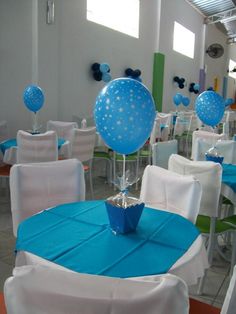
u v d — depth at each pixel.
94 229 1.33
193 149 3.71
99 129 1.39
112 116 1.30
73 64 6.12
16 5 4.84
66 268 1.02
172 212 1.66
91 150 3.78
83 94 6.47
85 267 1.02
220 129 7.90
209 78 13.98
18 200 1.79
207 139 3.75
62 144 3.55
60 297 0.62
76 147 3.54
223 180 2.32
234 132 9.16
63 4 5.67
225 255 2.58
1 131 4.39
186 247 1.19
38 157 3.12
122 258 1.09
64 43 5.83
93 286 0.64
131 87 1.30
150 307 0.62
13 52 4.89
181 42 10.91
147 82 8.95
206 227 2.12
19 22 4.91
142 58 8.53
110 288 0.63
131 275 0.99
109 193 4.16
